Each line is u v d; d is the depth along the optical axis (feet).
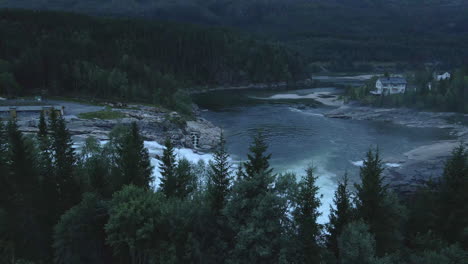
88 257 103.19
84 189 131.95
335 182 218.18
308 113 461.78
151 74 536.83
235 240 97.14
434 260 89.15
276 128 370.12
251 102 557.74
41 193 124.26
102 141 271.49
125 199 101.50
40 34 616.80
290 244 86.28
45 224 120.67
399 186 205.57
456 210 118.21
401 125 390.21
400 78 526.16
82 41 613.52
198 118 404.57
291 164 252.62
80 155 168.14
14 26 602.85
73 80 472.03
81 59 517.14
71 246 101.14
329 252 91.30
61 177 127.95
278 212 89.15
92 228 103.60
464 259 90.17
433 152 270.87
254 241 87.35
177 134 317.22
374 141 320.70
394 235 104.63
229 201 97.86
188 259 94.38
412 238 115.34
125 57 559.38
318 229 95.71
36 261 112.37
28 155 131.13
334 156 273.33
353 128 374.02
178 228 94.63
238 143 311.27
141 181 134.31
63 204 122.62
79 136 275.18
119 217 93.86
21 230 118.42
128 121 324.19
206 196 112.06
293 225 92.27
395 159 260.83
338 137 334.65
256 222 87.30
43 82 468.75
